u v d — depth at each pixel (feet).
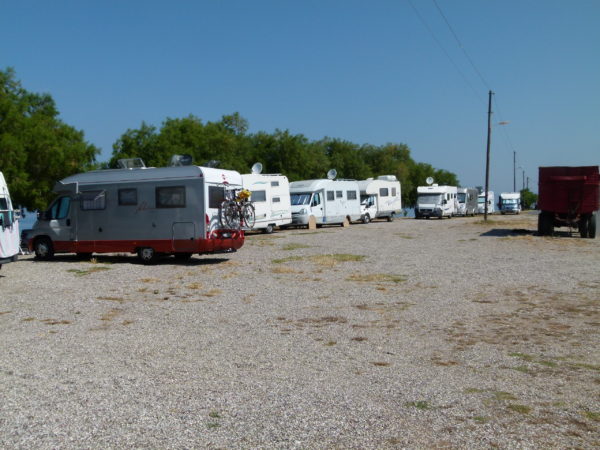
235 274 46.73
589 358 22.04
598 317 29.40
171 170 52.08
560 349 23.39
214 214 52.03
